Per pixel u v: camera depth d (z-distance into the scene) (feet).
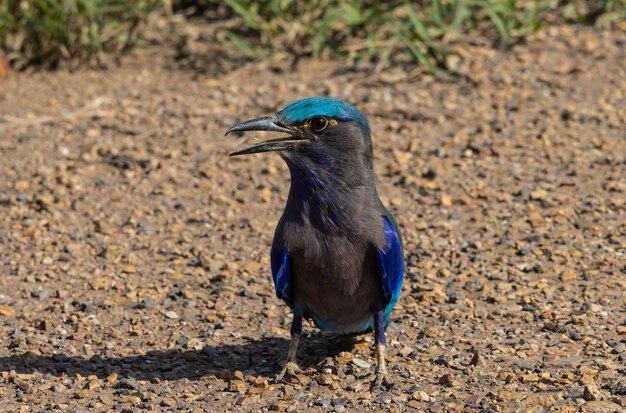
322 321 31.12
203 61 57.41
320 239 29.30
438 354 31.83
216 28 60.44
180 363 31.86
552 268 37.68
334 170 29.01
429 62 54.03
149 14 60.08
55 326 34.50
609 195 43.45
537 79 53.78
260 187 45.65
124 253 40.16
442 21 56.24
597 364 30.32
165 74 56.24
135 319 35.01
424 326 33.91
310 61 56.80
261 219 43.09
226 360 32.22
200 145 48.96
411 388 29.50
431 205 43.60
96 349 32.91
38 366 31.60
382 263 29.48
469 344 32.40
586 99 51.78
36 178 46.01
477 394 28.89
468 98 52.49
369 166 29.68
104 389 30.09
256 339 33.73
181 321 34.94
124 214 43.32
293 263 29.91
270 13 57.98
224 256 39.86
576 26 59.00
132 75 56.08
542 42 57.21
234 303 36.22
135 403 29.07
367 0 59.26
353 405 28.71
